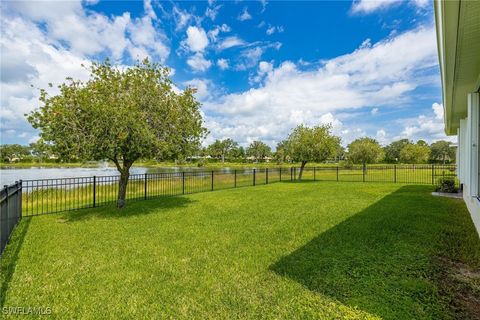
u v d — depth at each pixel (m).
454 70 3.42
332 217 6.03
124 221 5.81
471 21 2.14
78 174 27.30
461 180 6.85
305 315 2.29
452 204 7.45
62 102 5.84
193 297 2.63
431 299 2.55
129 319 2.28
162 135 6.78
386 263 3.41
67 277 3.09
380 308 2.39
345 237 4.50
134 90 6.54
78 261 3.56
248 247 4.09
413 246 4.03
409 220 5.61
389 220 5.61
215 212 6.73
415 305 2.44
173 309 2.42
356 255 3.70
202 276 3.10
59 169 39.22
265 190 11.37
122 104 6.05
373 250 3.89
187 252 3.89
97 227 5.31
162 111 6.75
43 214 6.60
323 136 15.97
